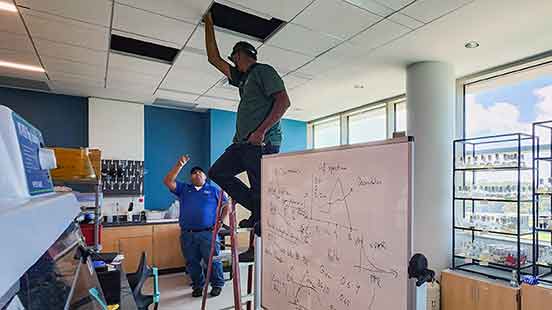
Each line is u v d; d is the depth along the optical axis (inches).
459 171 154.2
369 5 98.0
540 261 120.6
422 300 38.2
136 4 98.5
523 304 111.3
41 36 120.3
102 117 207.9
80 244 53.9
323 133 276.7
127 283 85.5
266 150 71.9
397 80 170.1
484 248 137.9
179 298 160.2
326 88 184.1
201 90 190.9
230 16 110.1
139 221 202.2
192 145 246.2
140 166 217.9
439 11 100.5
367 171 44.9
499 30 113.3
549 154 131.1
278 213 64.6
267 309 68.1
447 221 144.0
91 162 104.5
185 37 121.5
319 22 108.8
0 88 186.7
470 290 127.0
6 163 23.5
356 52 134.0
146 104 225.5
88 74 163.6
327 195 51.9
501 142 151.9
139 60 145.0
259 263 73.6
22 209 19.1
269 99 67.2
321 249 52.8
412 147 39.3
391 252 40.9
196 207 169.8
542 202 128.0
